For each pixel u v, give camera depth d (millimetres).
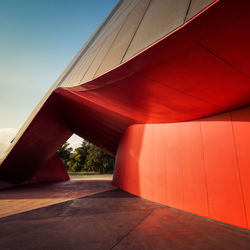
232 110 5375
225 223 5059
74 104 13680
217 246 3637
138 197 9812
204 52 3195
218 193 5387
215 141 5750
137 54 3812
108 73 5070
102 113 12586
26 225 5109
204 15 2574
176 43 3160
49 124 15625
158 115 7328
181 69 3807
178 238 4078
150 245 3703
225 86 4141
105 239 4043
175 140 7500
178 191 6941
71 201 8812
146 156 9617
